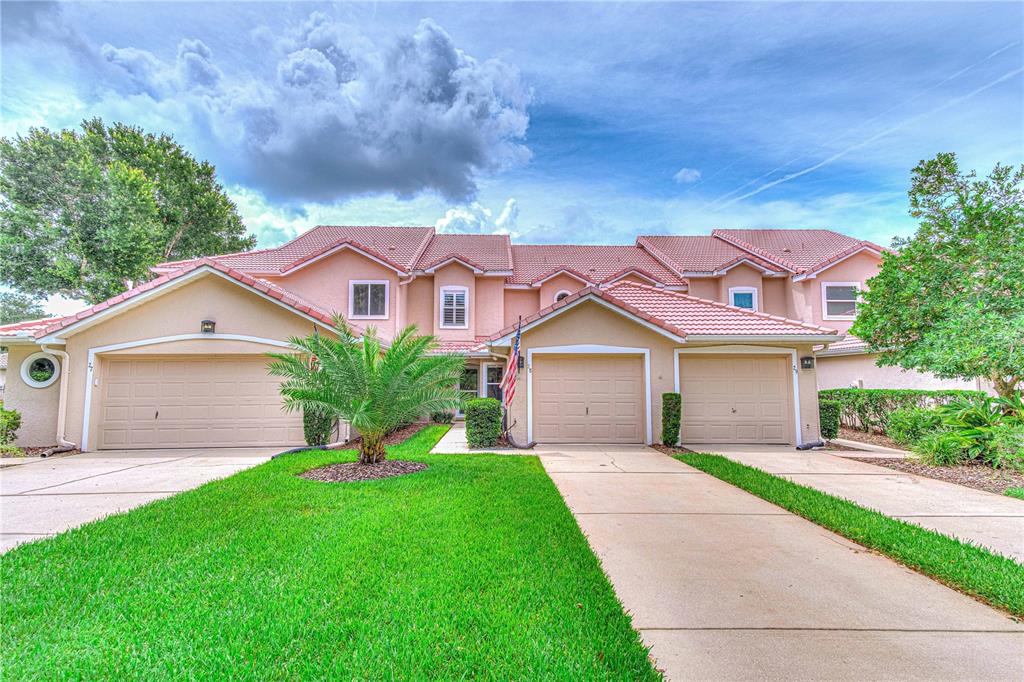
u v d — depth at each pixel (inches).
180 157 1253.7
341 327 414.6
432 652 129.3
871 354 697.0
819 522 250.4
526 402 518.9
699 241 1006.4
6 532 230.2
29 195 935.0
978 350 386.9
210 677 118.5
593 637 137.8
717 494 309.1
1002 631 147.3
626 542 221.8
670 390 520.1
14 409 488.1
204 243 1326.3
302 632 137.6
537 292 879.1
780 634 145.3
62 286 972.6
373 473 347.6
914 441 452.8
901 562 199.8
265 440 511.5
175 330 501.7
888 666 129.6
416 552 197.0
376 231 962.1
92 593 162.6
